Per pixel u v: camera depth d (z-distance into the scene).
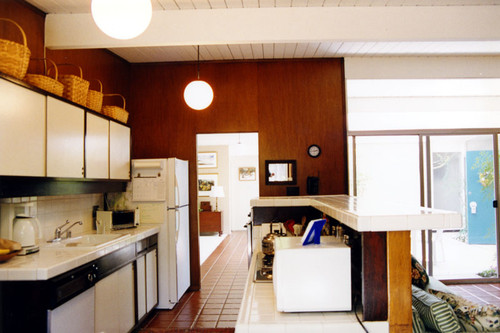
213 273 5.46
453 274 4.99
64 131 2.80
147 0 1.90
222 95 4.77
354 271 1.69
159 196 4.08
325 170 4.67
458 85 4.92
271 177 4.69
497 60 4.64
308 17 3.15
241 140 8.74
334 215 1.88
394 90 5.13
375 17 3.14
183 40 3.19
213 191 9.38
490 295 4.38
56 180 2.77
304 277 1.60
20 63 2.30
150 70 4.84
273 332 1.48
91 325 2.59
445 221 1.47
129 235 3.35
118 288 3.04
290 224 3.02
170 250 4.05
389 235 1.52
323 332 1.49
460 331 1.77
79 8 3.12
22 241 2.54
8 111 2.21
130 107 4.83
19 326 2.11
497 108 5.25
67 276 2.31
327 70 4.73
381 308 1.52
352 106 5.40
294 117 4.72
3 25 2.69
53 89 2.69
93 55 3.92
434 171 5.02
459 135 5.02
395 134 5.01
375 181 5.03
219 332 3.37
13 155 2.25
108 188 3.73
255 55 4.60
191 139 4.78
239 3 3.10
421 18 3.13
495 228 4.98
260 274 2.23
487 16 3.12
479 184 5.02
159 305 4.01
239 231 10.25
